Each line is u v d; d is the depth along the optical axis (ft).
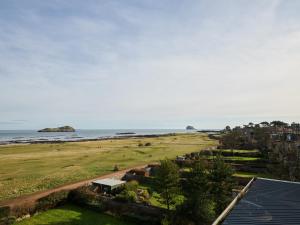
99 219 142.51
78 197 166.50
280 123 613.52
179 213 132.77
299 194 88.53
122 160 319.27
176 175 148.66
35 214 147.95
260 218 69.46
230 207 80.18
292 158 240.12
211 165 179.01
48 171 252.83
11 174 239.71
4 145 552.41
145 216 140.67
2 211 134.21
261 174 225.56
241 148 356.79
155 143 549.95
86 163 300.20
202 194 141.18
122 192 172.35
